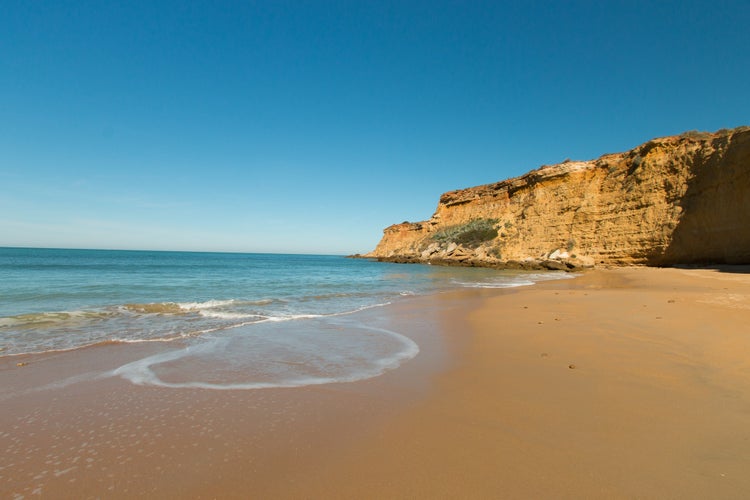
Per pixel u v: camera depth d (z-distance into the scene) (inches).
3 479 125.5
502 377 227.0
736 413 168.1
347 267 2215.8
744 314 394.0
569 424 161.3
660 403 181.2
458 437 152.5
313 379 229.0
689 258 1298.0
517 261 1884.8
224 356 281.1
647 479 120.3
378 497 115.3
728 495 111.5
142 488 121.4
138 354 285.4
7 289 729.6
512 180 2517.2
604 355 266.4
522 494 114.8
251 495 117.6
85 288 775.1
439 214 3176.7
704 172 1294.3
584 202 1814.7
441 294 729.0
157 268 1743.4
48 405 187.6
